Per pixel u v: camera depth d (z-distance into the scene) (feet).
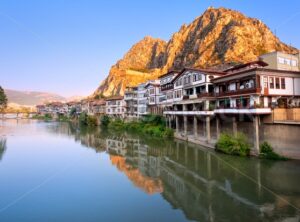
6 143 178.19
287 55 152.97
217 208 60.03
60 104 641.40
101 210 61.21
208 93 141.69
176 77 184.85
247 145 110.11
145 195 71.20
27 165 110.22
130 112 307.99
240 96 119.96
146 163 112.57
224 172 88.53
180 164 105.81
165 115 214.28
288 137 93.04
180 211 59.67
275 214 54.44
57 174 94.94
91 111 424.46
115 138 201.67
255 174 82.64
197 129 166.81
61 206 64.08
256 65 136.67
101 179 87.86
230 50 383.45
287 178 76.43
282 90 115.34
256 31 417.28
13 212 60.64
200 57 432.25
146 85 265.54
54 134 237.66
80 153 139.74
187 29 593.01
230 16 470.80
